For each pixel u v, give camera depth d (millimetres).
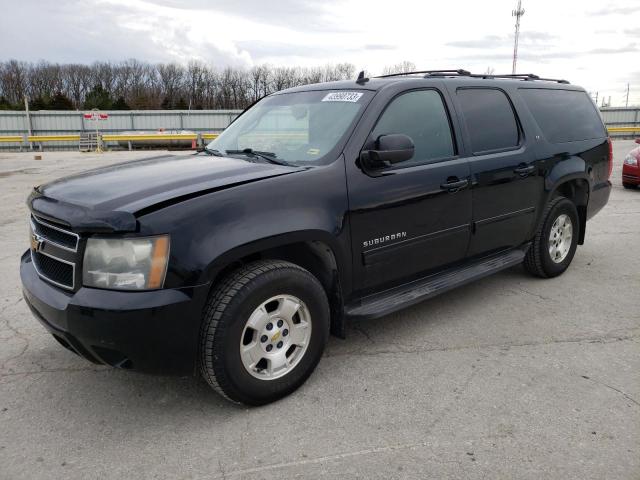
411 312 4273
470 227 3957
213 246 2594
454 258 3930
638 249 6090
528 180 4418
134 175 3111
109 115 36094
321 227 2975
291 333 2973
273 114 3857
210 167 3184
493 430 2682
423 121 3709
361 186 3217
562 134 4883
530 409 2863
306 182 2988
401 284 3664
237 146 3758
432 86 3844
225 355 2684
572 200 5211
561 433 2646
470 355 3514
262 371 2914
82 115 35750
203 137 32750
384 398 3004
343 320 3254
